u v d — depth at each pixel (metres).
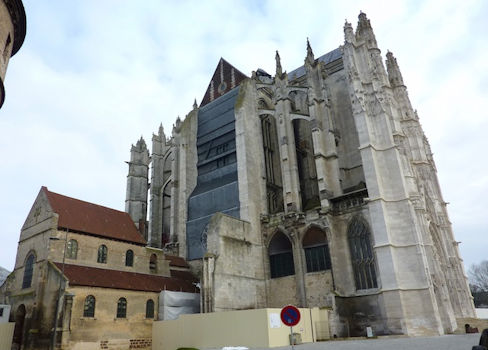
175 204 64.31
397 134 46.62
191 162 64.25
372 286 42.94
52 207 43.84
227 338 36.09
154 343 42.31
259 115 62.72
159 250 52.50
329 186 50.66
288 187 53.25
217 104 66.44
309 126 64.19
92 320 38.41
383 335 38.72
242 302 46.72
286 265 50.97
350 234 46.22
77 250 43.53
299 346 31.69
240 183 55.09
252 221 52.69
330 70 63.56
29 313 40.00
